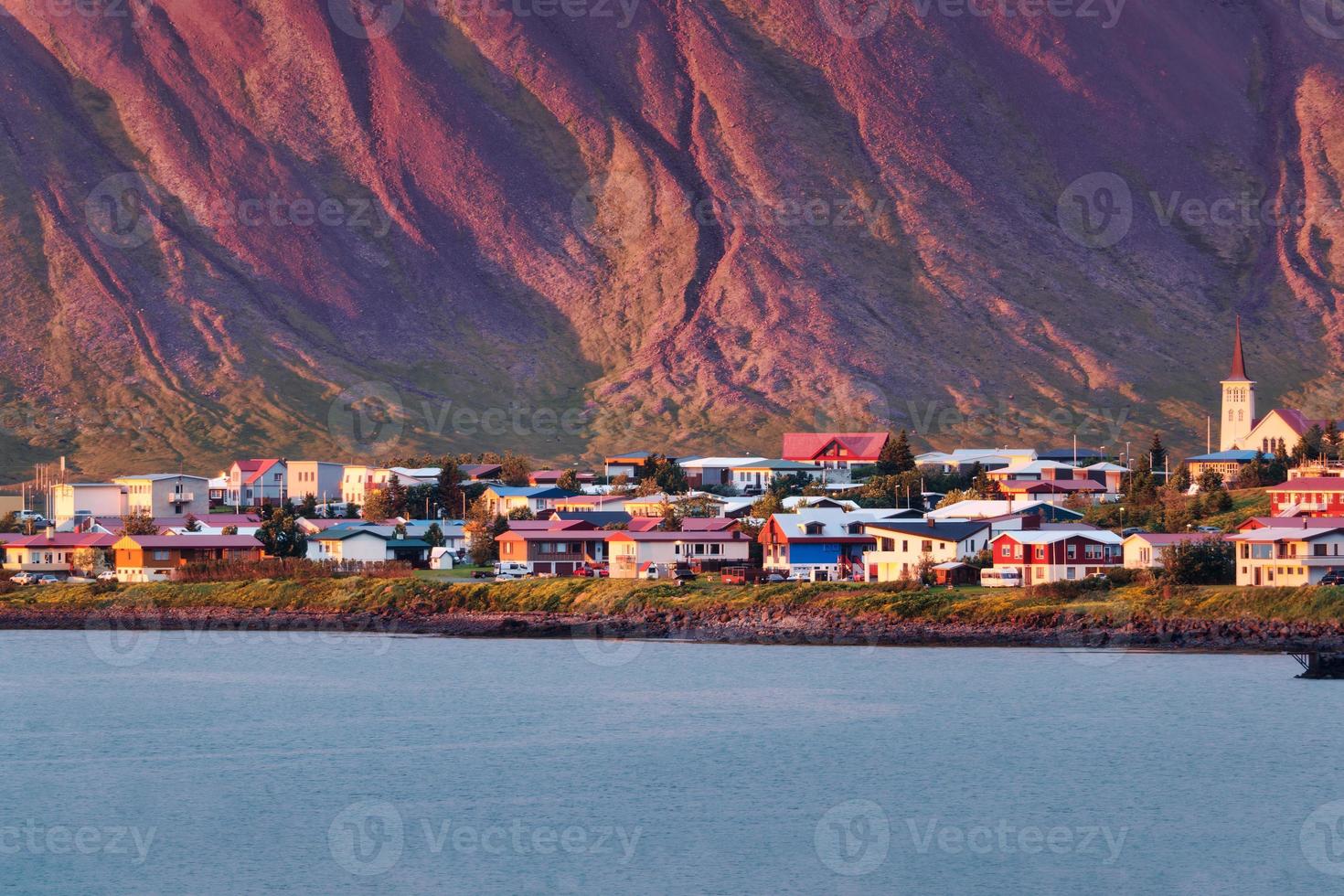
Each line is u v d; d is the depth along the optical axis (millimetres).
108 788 155750
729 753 165000
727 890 124250
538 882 126125
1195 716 176625
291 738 177000
